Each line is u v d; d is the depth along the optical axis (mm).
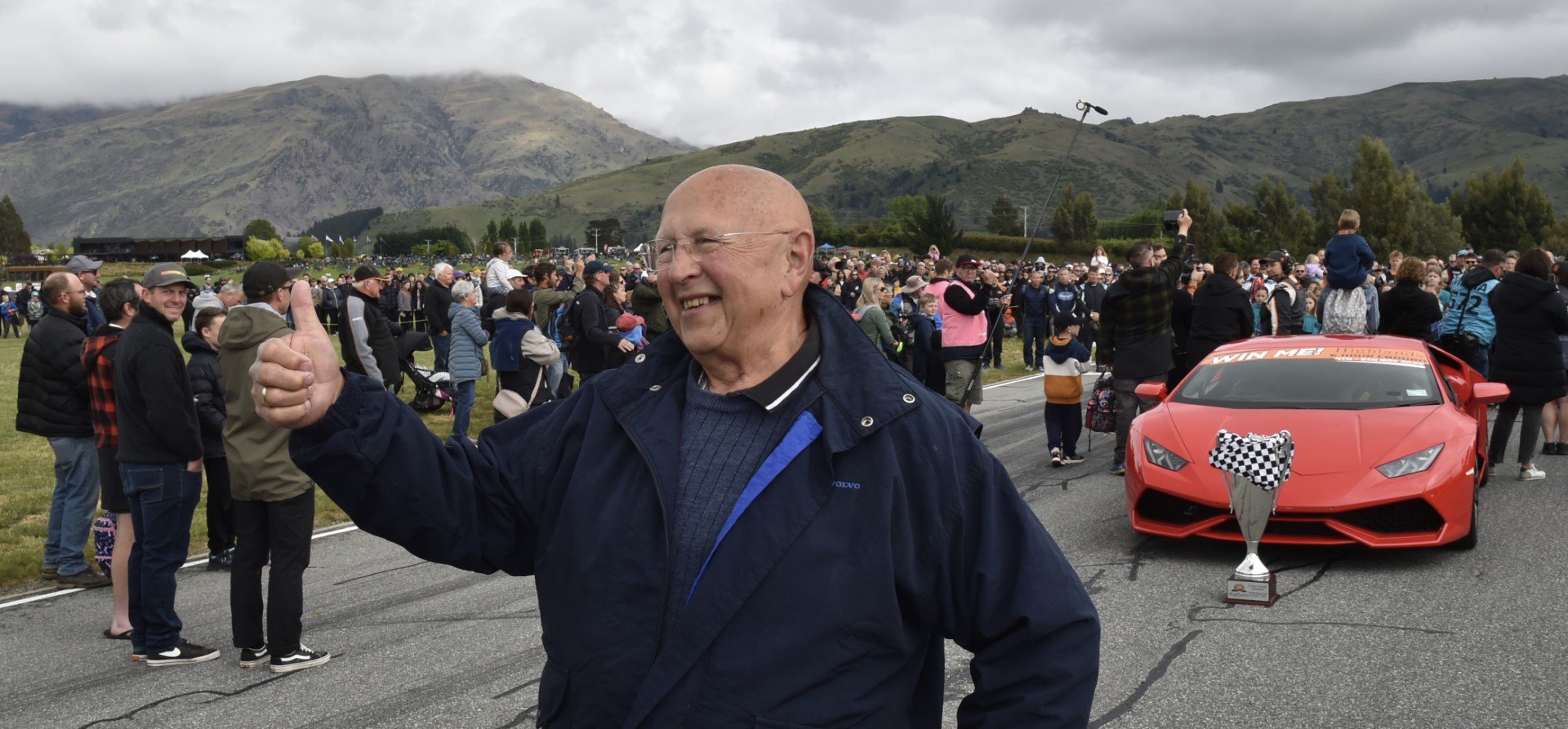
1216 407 7344
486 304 14945
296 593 5137
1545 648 4879
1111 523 7707
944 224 108812
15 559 7449
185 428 5203
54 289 6941
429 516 1720
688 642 1604
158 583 5250
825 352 1770
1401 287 10961
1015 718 1668
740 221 1767
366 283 11648
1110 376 10312
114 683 5035
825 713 1599
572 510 1765
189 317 20562
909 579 1657
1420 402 7156
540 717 1761
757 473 1684
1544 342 8641
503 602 6219
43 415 6891
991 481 1753
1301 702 4344
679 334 1824
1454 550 6668
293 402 1595
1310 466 6484
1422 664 4734
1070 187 135250
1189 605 5719
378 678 4961
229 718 4547
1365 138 81562
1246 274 20500
